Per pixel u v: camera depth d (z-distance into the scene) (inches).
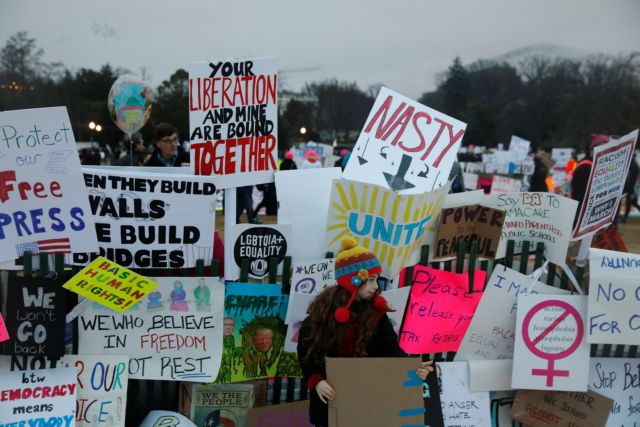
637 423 167.2
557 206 158.9
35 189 133.3
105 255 140.6
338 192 147.1
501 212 155.4
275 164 152.9
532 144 2303.2
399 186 156.8
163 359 144.1
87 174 136.0
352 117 1753.2
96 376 140.9
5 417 135.0
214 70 145.2
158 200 140.7
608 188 166.1
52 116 130.9
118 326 141.3
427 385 155.7
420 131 158.9
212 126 146.6
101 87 1524.4
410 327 156.3
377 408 120.8
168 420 144.1
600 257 154.5
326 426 126.2
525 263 162.7
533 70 2347.4
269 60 148.6
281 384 155.6
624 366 165.8
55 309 136.0
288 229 149.2
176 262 144.3
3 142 129.9
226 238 146.9
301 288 146.1
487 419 160.6
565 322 157.8
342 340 124.2
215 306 145.0
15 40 1497.3
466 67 2449.6
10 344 134.8
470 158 1328.7
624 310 156.1
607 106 2188.7
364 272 121.3
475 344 161.8
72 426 137.6
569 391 160.9
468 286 158.1
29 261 135.0
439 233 154.9
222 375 148.6
